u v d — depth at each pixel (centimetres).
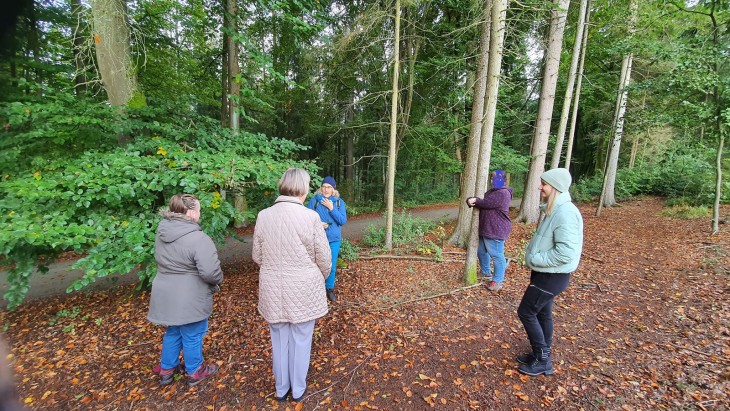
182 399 249
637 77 1216
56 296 486
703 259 523
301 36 725
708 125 679
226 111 904
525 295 258
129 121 432
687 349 287
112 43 438
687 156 1048
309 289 228
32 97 417
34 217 328
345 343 324
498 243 433
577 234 235
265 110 1188
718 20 664
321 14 657
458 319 367
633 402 230
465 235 709
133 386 265
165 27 756
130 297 453
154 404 244
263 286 230
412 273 530
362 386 261
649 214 1022
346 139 1686
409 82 1081
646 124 839
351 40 770
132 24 485
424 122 1218
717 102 643
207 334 346
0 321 396
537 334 258
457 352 303
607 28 910
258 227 234
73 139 421
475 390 252
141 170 360
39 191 318
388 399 245
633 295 418
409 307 401
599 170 1606
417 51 1057
